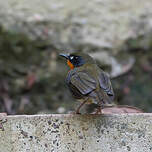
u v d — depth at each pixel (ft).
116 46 46.01
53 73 42.63
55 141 21.74
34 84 41.52
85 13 49.70
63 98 40.60
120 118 21.77
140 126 21.83
